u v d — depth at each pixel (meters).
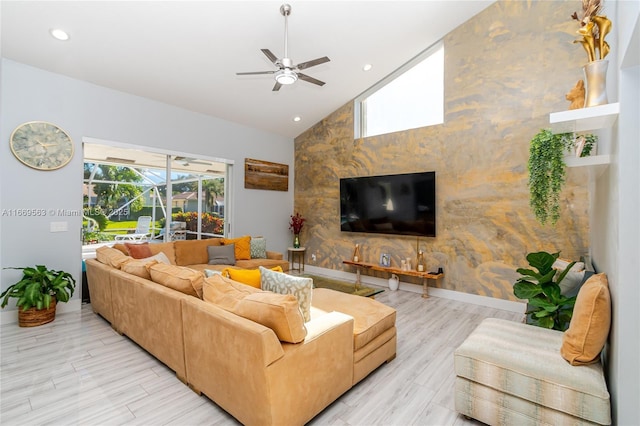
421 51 4.58
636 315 1.52
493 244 4.07
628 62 1.55
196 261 4.83
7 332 3.14
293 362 1.70
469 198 4.27
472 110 4.22
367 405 2.05
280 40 3.71
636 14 1.22
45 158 3.63
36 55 3.41
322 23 3.57
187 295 2.26
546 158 2.54
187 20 3.20
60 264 3.76
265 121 5.81
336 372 2.00
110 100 4.19
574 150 2.66
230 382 1.80
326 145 6.06
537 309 2.68
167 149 4.79
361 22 3.69
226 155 5.57
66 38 3.21
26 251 3.53
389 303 4.27
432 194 4.52
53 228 3.71
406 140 4.90
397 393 2.18
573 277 2.70
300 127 6.30
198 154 5.17
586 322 1.68
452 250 4.43
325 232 6.11
